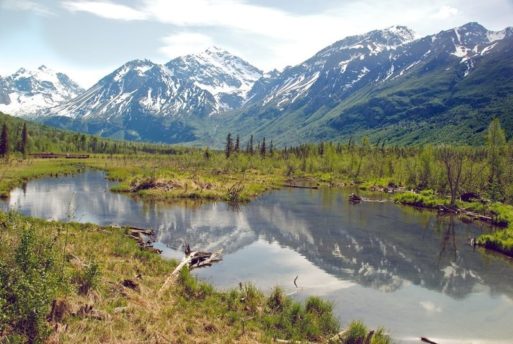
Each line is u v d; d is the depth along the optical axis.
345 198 73.75
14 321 12.25
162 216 49.00
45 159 148.75
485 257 36.34
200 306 18.91
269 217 51.44
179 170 105.81
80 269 19.31
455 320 22.45
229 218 49.59
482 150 110.56
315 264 31.83
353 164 112.94
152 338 14.17
